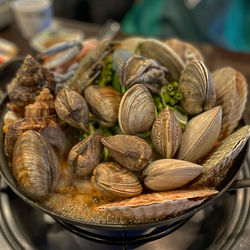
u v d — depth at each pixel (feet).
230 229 1.24
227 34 3.26
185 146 1.15
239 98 1.32
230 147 1.09
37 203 1.10
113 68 1.31
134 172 1.11
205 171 1.08
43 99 1.21
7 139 1.18
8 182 1.10
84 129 1.22
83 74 1.37
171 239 1.24
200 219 1.31
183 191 1.05
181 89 1.27
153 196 1.02
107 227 1.00
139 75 1.20
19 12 2.48
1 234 1.23
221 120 1.21
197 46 2.41
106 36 2.66
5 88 1.79
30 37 2.66
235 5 3.26
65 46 1.50
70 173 1.17
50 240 1.26
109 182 1.05
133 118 1.15
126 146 1.06
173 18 3.34
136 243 1.23
